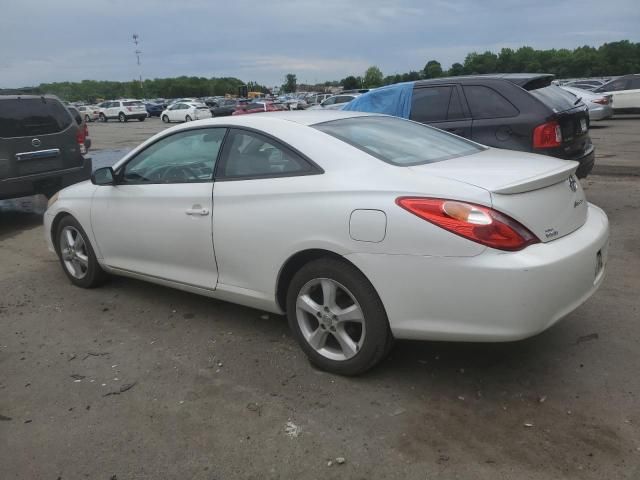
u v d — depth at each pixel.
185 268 4.16
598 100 19.73
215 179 3.87
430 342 3.79
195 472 2.65
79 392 3.41
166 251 4.23
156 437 2.93
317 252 3.34
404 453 2.70
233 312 4.49
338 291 3.33
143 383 3.48
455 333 2.92
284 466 2.66
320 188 3.27
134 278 4.93
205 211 3.86
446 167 3.22
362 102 7.43
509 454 2.66
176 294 4.94
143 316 4.50
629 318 4.01
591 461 2.59
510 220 2.82
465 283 2.81
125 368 3.68
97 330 4.29
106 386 3.46
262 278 3.63
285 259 3.44
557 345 3.67
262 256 3.57
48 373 3.66
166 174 4.27
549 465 2.57
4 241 7.23
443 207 2.85
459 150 3.84
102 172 4.60
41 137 8.01
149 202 4.27
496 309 2.79
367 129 3.82
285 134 3.60
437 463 2.62
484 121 6.37
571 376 3.30
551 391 3.17
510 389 3.21
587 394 3.12
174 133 4.27
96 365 3.74
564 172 3.15
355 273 3.16
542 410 2.99
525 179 2.95
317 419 3.01
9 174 7.62
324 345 3.49
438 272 2.87
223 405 3.19
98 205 4.73
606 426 2.83
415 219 2.90
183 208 4.01
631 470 2.52
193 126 4.15
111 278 5.33
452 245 2.81
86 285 5.16
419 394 3.19
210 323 4.31
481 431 2.84
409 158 3.44
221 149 3.90
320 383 3.36
